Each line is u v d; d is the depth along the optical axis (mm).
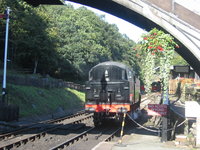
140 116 21609
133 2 19562
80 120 19438
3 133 13102
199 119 11070
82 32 50938
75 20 55125
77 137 12938
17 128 14570
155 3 18953
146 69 11875
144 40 11734
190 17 18062
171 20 18344
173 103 25141
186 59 23266
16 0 33844
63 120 19703
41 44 35656
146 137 13422
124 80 15672
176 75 37312
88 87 16234
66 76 46406
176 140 12016
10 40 32969
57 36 40125
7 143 11406
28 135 13312
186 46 18078
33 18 34812
